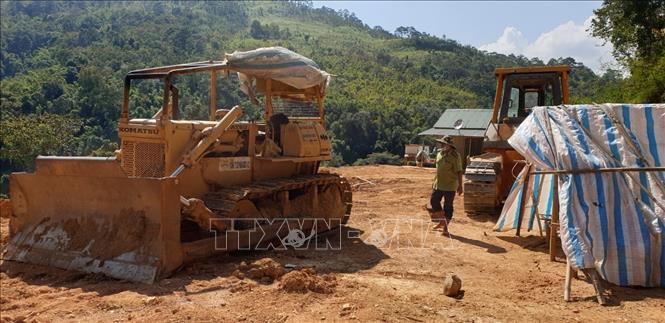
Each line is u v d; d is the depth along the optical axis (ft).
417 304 17.31
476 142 86.94
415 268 22.15
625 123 21.83
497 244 27.07
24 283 19.90
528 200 28.22
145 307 16.81
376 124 226.99
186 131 23.22
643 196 20.57
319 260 23.13
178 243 20.42
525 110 36.94
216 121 26.96
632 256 19.60
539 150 22.29
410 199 43.96
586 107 22.59
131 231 20.33
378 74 372.38
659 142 21.24
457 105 302.66
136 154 23.30
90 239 21.26
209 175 24.21
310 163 29.94
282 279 18.86
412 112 255.91
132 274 19.57
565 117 22.45
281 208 26.63
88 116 197.16
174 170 22.66
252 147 26.50
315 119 30.32
